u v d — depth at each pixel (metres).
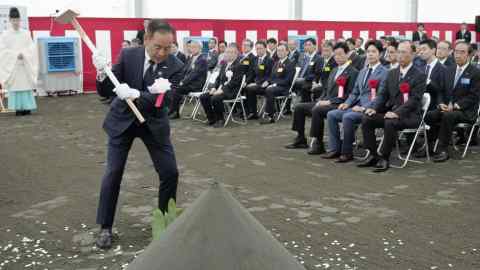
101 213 3.79
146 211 4.64
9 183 5.65
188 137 8.45
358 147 7.62
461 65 7.00
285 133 8.82
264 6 17.11
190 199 5.00
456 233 4.04
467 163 6.59
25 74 10.70
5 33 10.46
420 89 6.32
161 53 3.55
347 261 3.48
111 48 14.56
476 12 20.97
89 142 7.98
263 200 4.97
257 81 10.42
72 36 14.09
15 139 8.22
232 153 7.20
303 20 16.98
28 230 4.17
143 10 15.33
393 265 3.41
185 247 1.03
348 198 5.03
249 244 1.04
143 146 7.62
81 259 3.57
